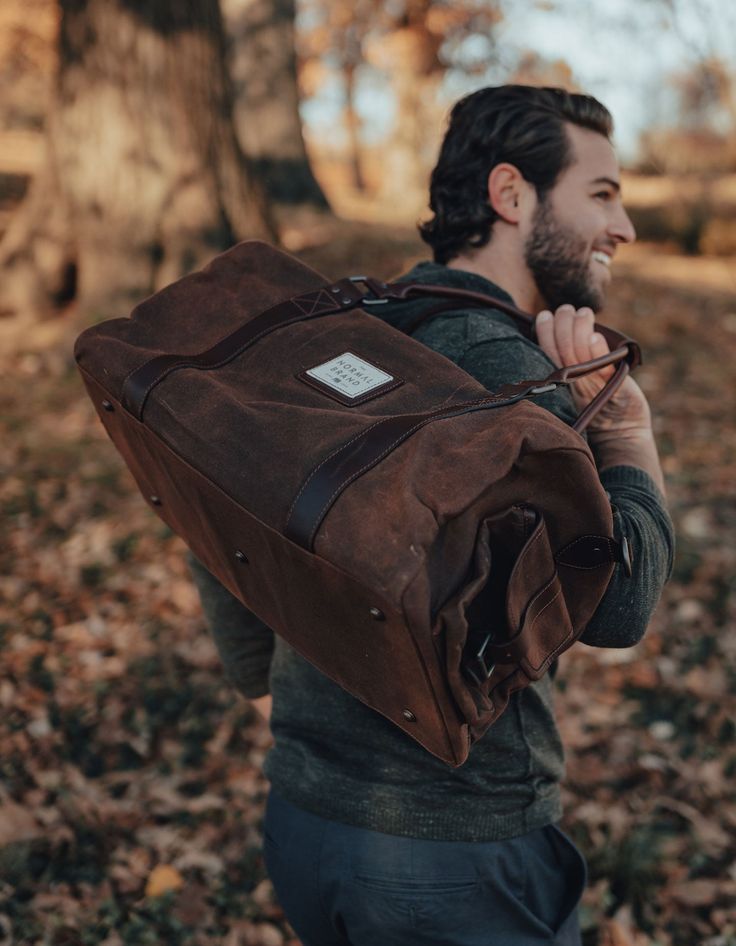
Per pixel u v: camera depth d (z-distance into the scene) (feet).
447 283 4.58
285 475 3.30
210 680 11.89
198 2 22.94
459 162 4.86
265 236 24.86
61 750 10.69
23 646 12.51
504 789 4.06
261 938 8.45
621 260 42.09
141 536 15.28
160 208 22.80
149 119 22.58
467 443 3.22
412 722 3.40
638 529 3.89
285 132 39.09
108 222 22.67
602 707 11.61
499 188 4.73
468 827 4.00
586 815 9.75
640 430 4.40
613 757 10.73
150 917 8.61
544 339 4.28
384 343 3.88
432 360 3.79
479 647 3.24
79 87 22.56
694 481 17.78
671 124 41.27
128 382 3.88
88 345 4.09
